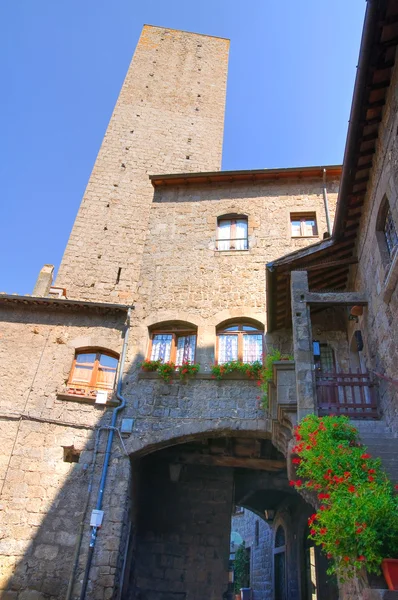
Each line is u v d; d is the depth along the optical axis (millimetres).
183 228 15203
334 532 5180
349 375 9117
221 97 26422
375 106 8039
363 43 6945
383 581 5027
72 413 12141
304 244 14391
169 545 12977
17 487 11195
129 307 13594
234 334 13078
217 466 14148
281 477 15055
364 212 9859
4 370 12852
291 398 8992
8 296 13695
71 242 18828
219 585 12586
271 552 20500
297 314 9500
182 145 23469
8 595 10062
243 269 14078
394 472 6559
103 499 11047
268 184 15852
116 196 20719
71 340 13383
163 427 11695
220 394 11914
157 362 12500
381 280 8656
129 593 11961
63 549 10516
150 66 27312
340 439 6891
